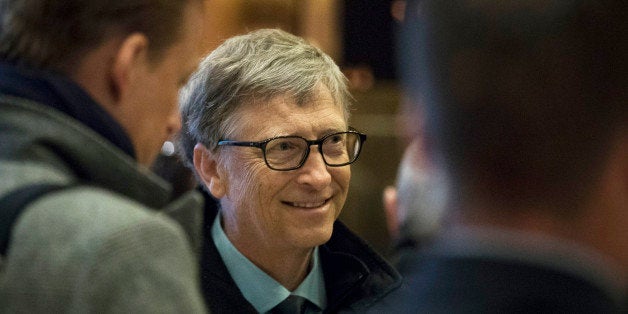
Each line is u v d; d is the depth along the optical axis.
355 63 5.38
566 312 0.72
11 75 1.25
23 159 1.19
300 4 5.17
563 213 0.73
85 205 1.13
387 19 5.34
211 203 2.29
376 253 2.26
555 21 0.70
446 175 0.76
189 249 1.21
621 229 0.72
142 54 1.31
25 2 1.27
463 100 0.73
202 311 1.16
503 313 0.73
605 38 0.70
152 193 1.32
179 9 1.33
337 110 2.11
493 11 0.71
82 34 1.27
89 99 1.27
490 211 0.75
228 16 4.88
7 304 1.09
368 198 4.72
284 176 2.05
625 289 0.72
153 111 1.35
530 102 0.71
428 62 0.75
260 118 2.05
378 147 4.87
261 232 2.11
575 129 0.71
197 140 2.17
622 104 0.70
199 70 2.13
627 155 0.72
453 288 0.75
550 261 0.73
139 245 1.11
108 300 1.07
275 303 2.18
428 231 0.80
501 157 0.73
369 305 2.23
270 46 2.10
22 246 1.11
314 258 2.28
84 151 1.23
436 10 0.75
